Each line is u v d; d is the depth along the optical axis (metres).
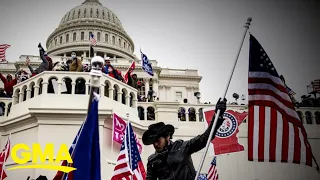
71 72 10.29
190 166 3.36
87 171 3.59
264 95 5.08
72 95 10.06
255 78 5.11
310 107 13.12
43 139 9.37
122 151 7.55
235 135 10.04
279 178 12.08
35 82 10.34
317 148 12.57
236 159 12.02
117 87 10.84
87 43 29.52
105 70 11.00
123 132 9.30
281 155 4.98
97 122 3.72
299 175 12.16
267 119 5.04
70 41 29.89
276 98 5.09
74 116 9.67
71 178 3.75
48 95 9.98
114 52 29.84
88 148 3.64
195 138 3.41
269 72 5.11
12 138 10.19
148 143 3.56
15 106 10.73
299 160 4.96
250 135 5.05
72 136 9.53
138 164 7.69
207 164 11.66
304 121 12.91
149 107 12.25
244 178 11.84
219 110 3.42
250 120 5.06
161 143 3.46
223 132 10.06
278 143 5.00
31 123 9.76
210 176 9.89
